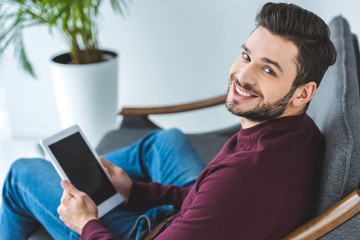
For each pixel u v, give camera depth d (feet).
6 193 3.80
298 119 2.77
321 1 6.48
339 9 6.50
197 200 2.55
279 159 2.58
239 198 2.46
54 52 7.50
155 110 5.78
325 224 2.70
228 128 5.76
